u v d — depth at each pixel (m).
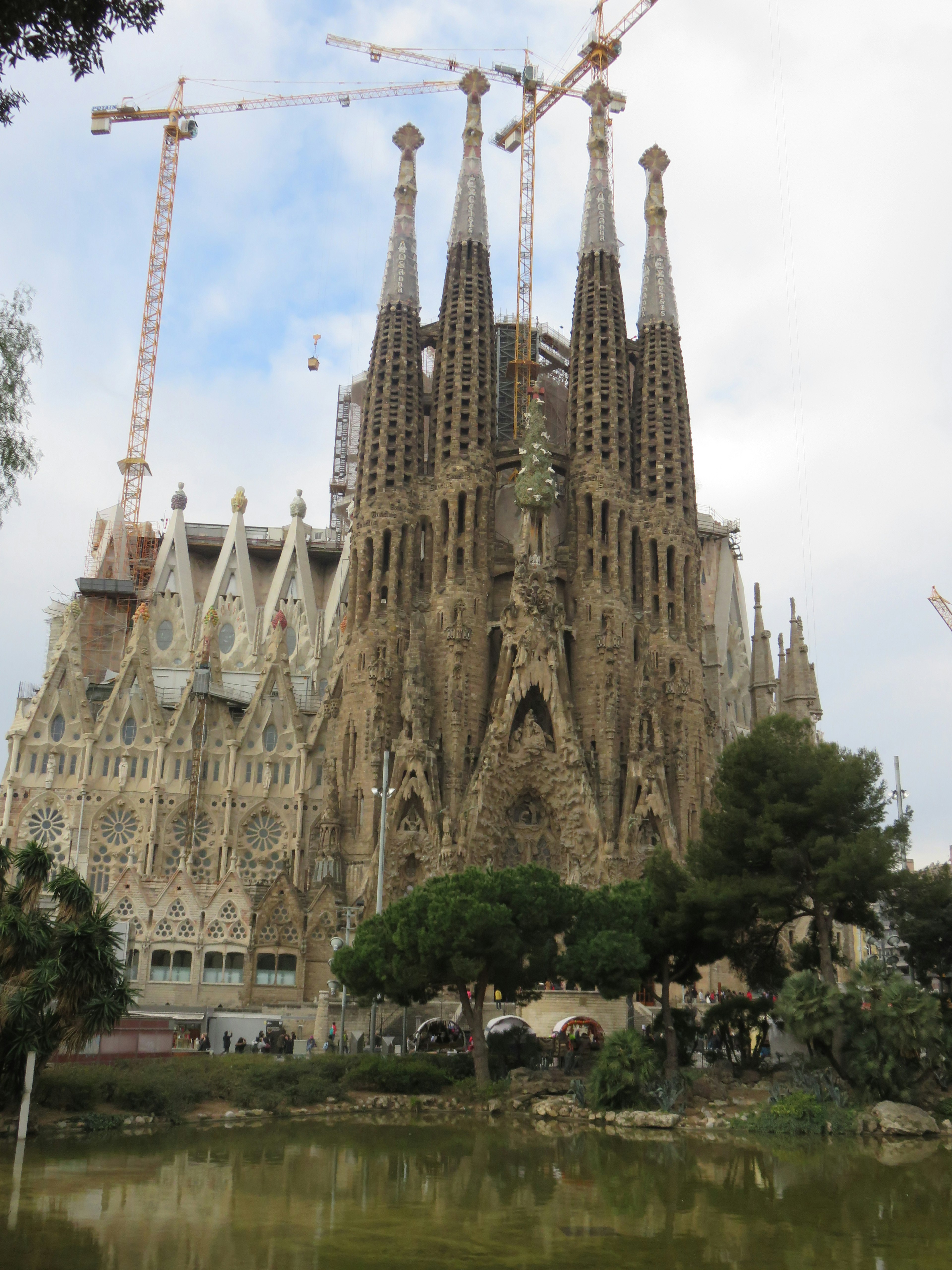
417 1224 24.78
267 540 139.12
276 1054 59.53
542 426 107.19
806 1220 26.12
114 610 129.12
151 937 87.31
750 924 54.69
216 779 111.19
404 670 102.81
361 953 54.94
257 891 97.62
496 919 51.06
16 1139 35.22
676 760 101.62
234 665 127.75
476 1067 52.59
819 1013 45.19
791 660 129.12
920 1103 45.19
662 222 122.44
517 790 96.62
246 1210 25.61
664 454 112.00
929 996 46.25
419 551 108.69
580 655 104.44
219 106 160.00
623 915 56.34
